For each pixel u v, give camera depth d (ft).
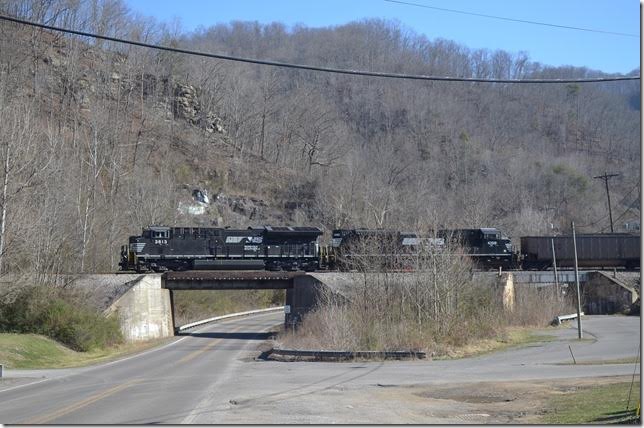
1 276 135.44
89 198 199.00
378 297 151.64
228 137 396.78
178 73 398.01
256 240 197.57
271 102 417.69
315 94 450.30
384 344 122.42
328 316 138.72
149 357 131.44
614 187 383.86
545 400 64.54
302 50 520.01
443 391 71.82
